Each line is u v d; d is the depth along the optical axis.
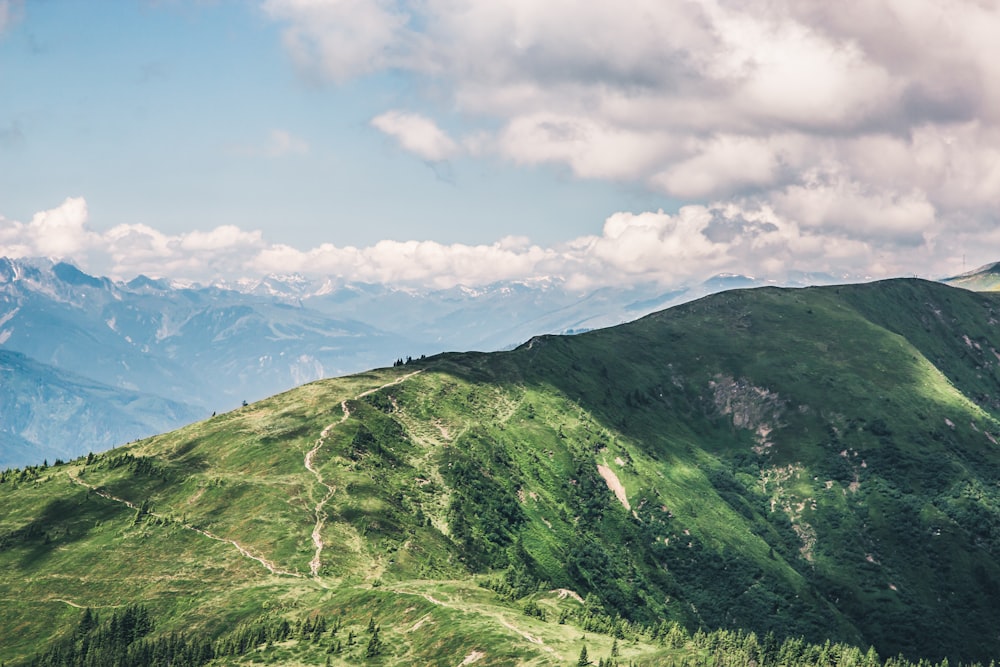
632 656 183.50
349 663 187.88
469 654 182.00
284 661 190.50
